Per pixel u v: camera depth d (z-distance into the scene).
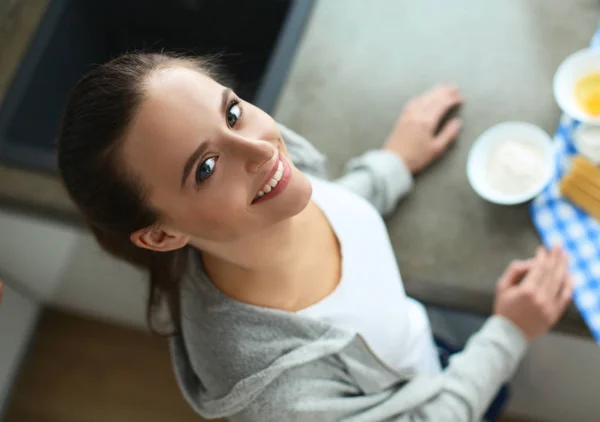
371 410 0.68
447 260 0.83
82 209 0.57
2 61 1.09
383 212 0.86
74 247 1.08
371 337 0.70
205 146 0.50
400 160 0.86
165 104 0.49
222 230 0.54
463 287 0.81
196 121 0.50
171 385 1.50
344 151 0.92
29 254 1.18
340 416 0.65
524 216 0.83
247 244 0.59
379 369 0.67
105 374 1.53
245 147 0.51
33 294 1.47
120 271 1.15
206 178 0.51
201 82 0.52
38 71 1.08
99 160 0.51
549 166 0.82
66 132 0.52
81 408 1.51
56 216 0.95
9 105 1.04
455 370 0.76
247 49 1.21
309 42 1.00
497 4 0.96
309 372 0.63
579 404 1.12
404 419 0.70
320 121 0.95
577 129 0.84
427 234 0.84
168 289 0.67
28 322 1.54
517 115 0.89
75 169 0.52
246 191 0.53
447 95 0.90
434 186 0.87
